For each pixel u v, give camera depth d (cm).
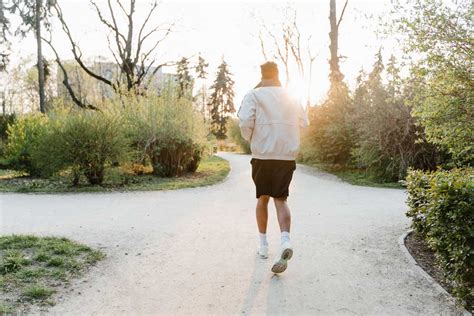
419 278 396
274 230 593
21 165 1340
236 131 3638
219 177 1359
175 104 1431
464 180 392
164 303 338
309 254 471
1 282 367
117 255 466
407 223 638
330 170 1705
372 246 505
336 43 2128
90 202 863
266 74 435
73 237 546
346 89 1669
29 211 754
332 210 761
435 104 534
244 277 396
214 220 663
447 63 507
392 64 582
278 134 404
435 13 500
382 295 355
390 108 1235
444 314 321
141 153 1348
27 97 4884
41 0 2439
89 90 3588
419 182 518
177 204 835
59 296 349
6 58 2900
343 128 1580
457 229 345
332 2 2120
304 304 337
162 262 441
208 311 324
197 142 1453
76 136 1082
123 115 1374
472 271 337
